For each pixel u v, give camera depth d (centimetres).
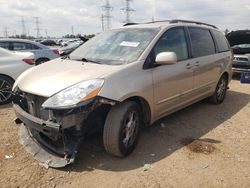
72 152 365
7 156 402
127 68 399
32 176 356
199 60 555
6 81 660
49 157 381
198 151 429
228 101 718
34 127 368
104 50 468
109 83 370
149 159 402
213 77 623
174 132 499
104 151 418
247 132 510
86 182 346
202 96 600
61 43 4812
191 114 599
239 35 1070
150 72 429
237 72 980
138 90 402
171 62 418
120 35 492
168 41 481
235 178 360
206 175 365
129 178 355
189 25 559
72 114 344
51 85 369
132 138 409
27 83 400
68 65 430
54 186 338
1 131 490
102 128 401
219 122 557
